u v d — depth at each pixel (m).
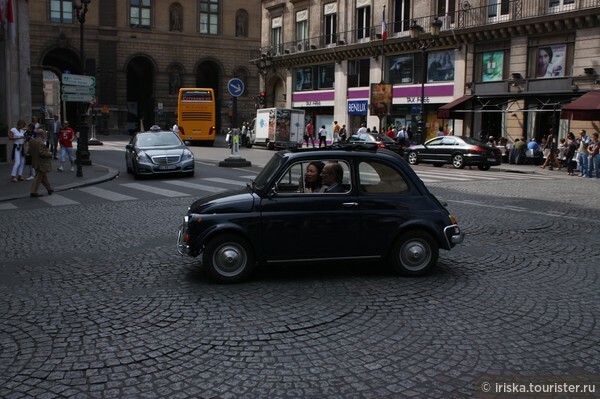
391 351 4.62
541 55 28.92
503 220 10.91
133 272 7.19
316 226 6.67
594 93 25.56
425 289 6.38
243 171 21.19
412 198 6.91
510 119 30.30
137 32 58.00
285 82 48.12
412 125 36.53
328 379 4.14
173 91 60.34
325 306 5.78
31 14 53.25
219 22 61.75
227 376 4.20
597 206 12.84
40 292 6.33
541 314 5.52
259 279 6.84
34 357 4.56
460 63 32.81
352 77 41.28
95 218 11.21
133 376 4.21
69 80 21.14
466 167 27.36
